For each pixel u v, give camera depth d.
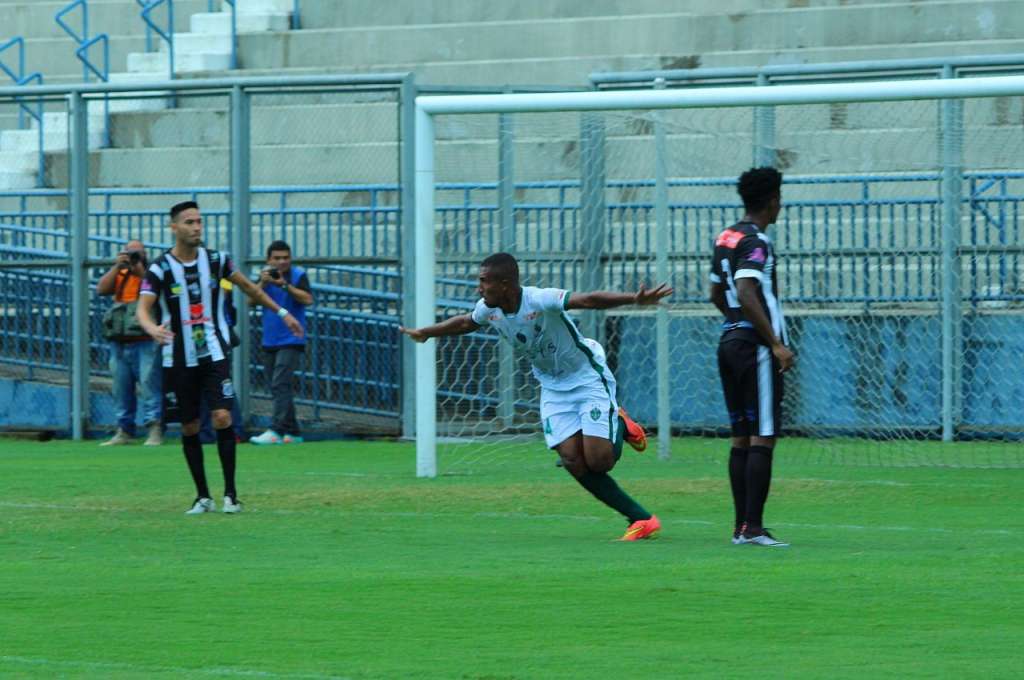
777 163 56.94
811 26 75.62
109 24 91.75
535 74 78.25
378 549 29.66
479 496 39.38
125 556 28.78
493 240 58.62
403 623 21.88
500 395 52.50
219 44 84.62
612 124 54.41
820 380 55.72
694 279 57.81
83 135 61.56
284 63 83.12
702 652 19.72
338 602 23.56
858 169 55.38
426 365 44.50
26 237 67.56
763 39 76.38
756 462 29.44
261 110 75.75
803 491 40.00
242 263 60.09
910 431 54.62
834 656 19.39
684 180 58.66
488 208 57.91
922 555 28.20
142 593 24.50
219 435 35.75
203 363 35.41
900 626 21.39
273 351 57.72
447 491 40.53
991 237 54.12
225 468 35.88
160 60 85.44
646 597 23.78
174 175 72.38
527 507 37.09
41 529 32.97
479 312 30.22
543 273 56.56
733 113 58.38
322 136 75.19
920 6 73.81
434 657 19.55
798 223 57.59
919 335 54.62
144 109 76.25
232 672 18.77
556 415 30.70
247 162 60.16
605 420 30.39
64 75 90.75
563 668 18.81
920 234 55.44
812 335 55.91
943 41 73.50
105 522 34.16
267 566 27.36
